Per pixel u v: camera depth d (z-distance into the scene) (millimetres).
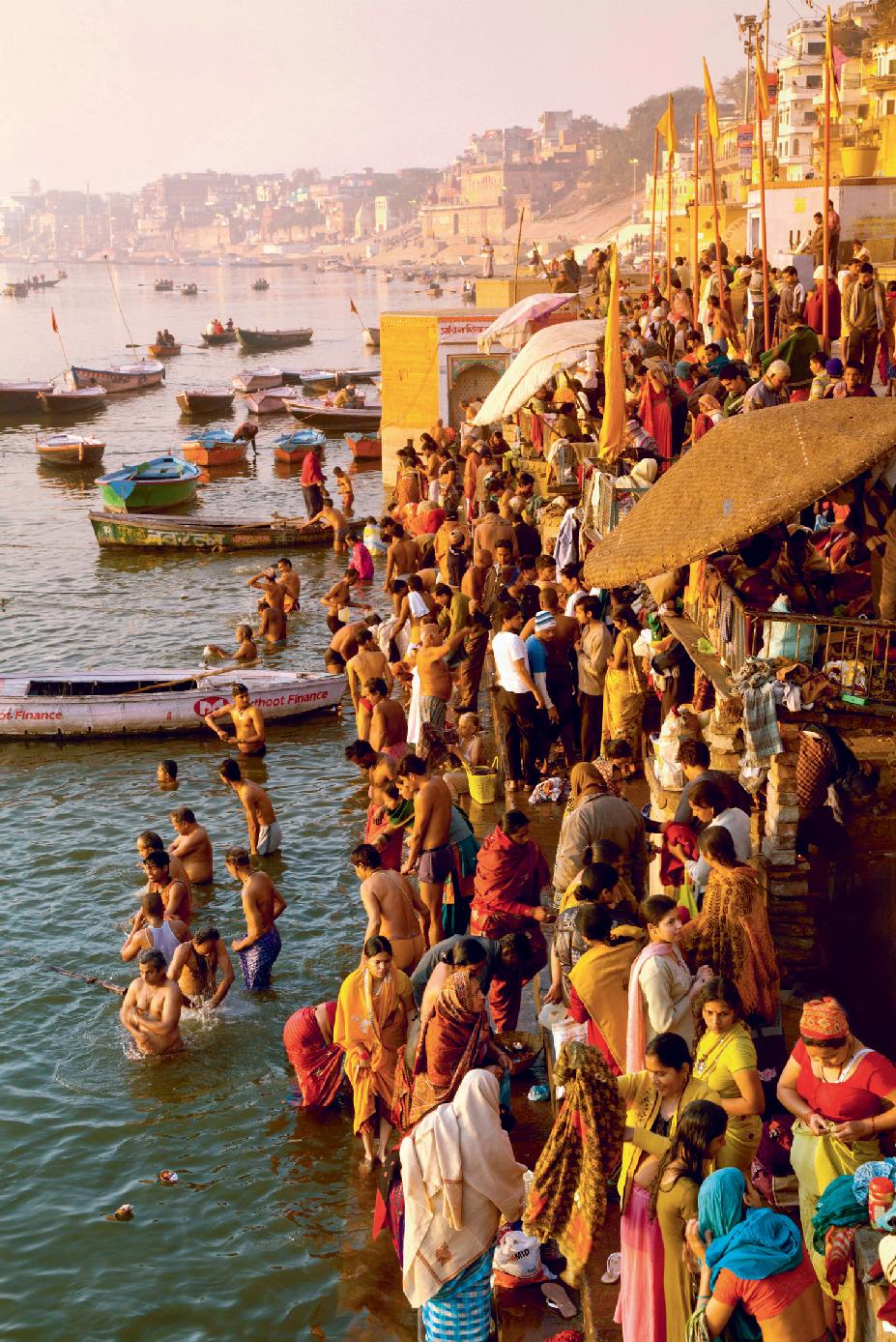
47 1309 9266
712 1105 6188
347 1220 10102
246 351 108188
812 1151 6441
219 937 13258
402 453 31734
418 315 39812
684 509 10109
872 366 17250
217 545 35562
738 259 24938
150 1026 12359
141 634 27812
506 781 15594
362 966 10555
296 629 27500
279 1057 12367
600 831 10141
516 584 17375
